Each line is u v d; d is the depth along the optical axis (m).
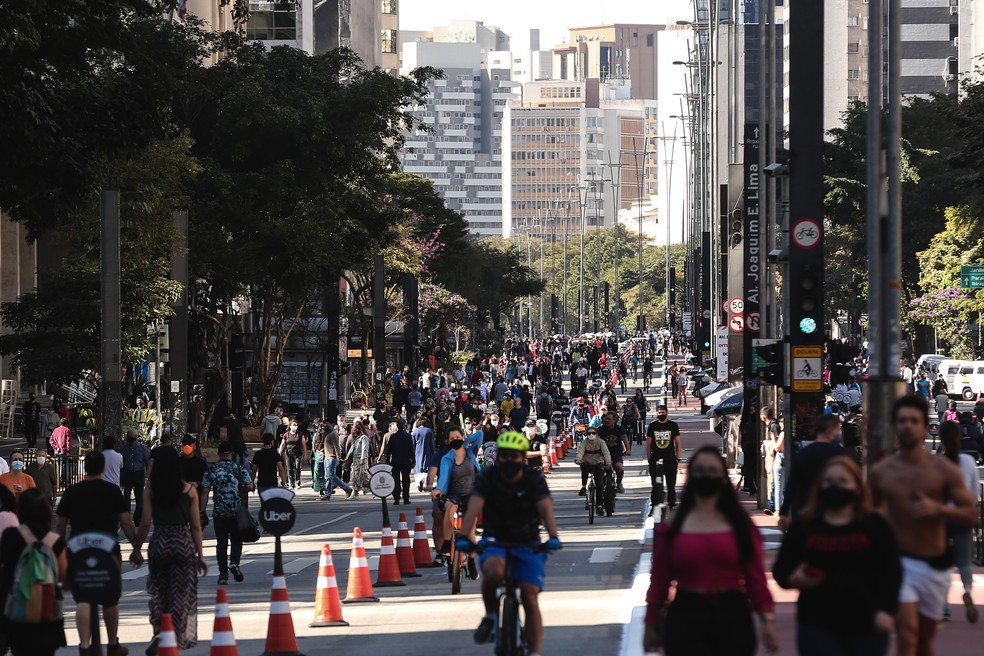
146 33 130.00
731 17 167.88
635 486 114.38
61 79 88.19
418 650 41.84
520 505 33.69
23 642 34.91
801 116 67.81
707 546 24.47
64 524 41.81
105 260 84.44
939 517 30.11
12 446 134.62
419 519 67.06
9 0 72.69
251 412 162.12
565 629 45.09
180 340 110.81
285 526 41.41
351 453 121.38
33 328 118.88
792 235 67.69
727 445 127.00
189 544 41.62
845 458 24.77
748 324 101.06
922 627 30.44
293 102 136.50
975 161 128.50
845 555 24.47
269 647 41.03
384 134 145.12
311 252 135.25
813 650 24.55
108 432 85.00
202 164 131.62
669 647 24.53
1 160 82.94
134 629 49.75
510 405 132.25
